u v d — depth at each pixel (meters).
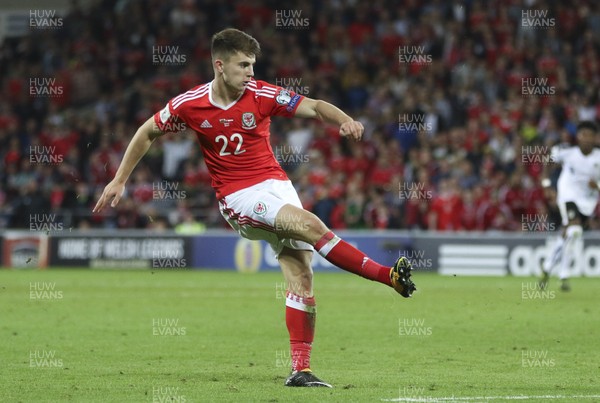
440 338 26.92
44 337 27.08
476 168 62.97
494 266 57.06
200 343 25.92
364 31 76.25
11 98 81.56
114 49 83.50
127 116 76.44
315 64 75.44
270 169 19.20
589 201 43.44
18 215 68.88
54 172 72.12
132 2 85.00
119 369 21.11
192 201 66.88
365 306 36.44
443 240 58.03
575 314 32.94
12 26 91.19
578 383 19.09
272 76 74.94
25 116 80.19
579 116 65.25
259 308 35.75
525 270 56.50
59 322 31.02
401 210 61.62
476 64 70.00
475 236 57.44
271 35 78.06
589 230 59.69
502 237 56.91
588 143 42.56
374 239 59.06
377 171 63.25
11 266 66.62
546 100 66.81
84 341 26.22
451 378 19.80
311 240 18.36
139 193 67.50
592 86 67.94
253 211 18.84
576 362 22.23
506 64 69.62
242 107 18.83
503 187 60.62
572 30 72.00
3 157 76.81
